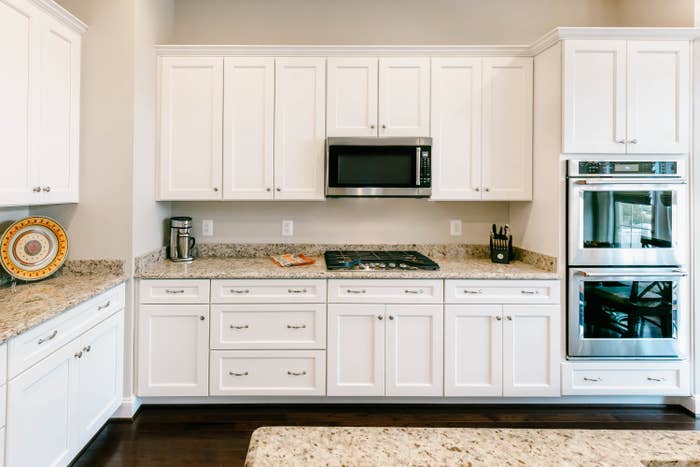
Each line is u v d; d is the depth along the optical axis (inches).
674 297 98.5
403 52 108.0
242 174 108.6
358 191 107.0
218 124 107.8
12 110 71.8
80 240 95.2
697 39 97.0
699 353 98.9
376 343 99.0
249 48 106.5
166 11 113.7
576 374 99.4
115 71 94.7
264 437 30.9
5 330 56.9
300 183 109.2
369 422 95.3
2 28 68.9
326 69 108.3
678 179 97.5
